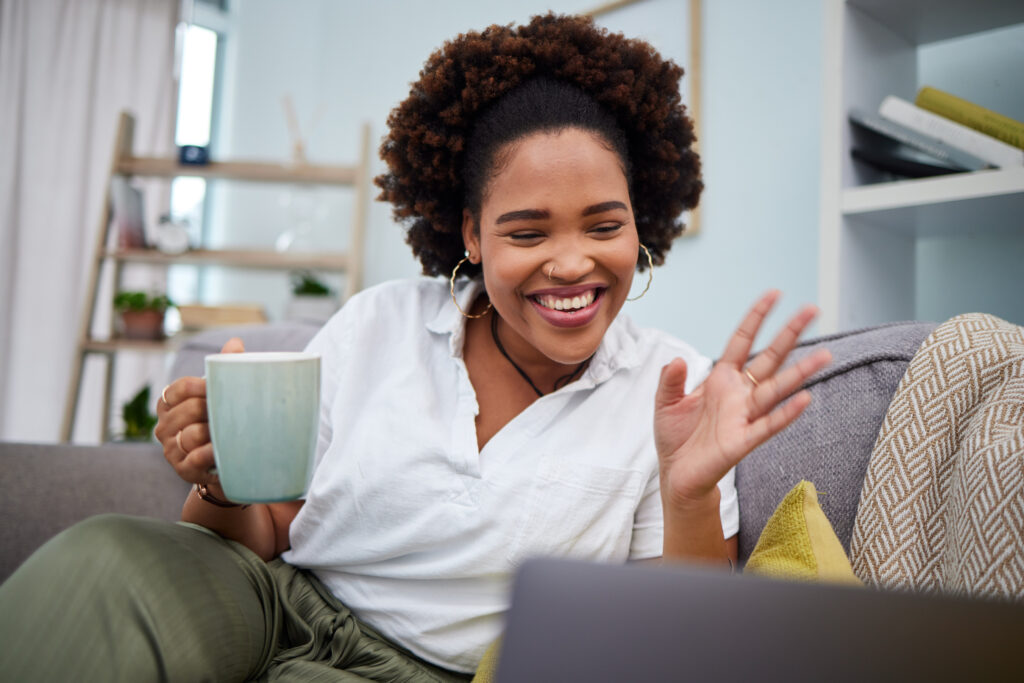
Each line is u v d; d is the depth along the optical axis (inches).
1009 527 23.4
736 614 11.2
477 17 96.0
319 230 125.3
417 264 108.0
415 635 33.9
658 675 11.0
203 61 143.3
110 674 23.6
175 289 140.6
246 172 113.0
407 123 38.2
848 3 50.9
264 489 23.8
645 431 34.6
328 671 30.3
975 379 28.4
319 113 126.0
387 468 34.3
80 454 45.1
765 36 66.2
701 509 25.5
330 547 36.0
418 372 36.7
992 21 52.9
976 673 10.3
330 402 37.6
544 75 34.3
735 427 23.9
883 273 53.4
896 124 49.2
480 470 33.4
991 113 46.0
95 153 126.8
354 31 119.8
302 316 109.3
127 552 26.1
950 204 46.1
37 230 123.0
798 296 63.6
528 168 31.0
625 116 35.3
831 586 11.4
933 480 27.9
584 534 32.9
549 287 31.4
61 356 124.0
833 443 32.8
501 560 32.8
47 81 123.9
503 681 11.4
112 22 128.0
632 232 31.9
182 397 28.0
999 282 53.9
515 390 36.2
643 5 76.2
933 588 26.6
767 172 65.9
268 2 138.2
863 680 10.5
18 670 24.0
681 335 72.8
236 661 27.5
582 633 11.5
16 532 40.5
